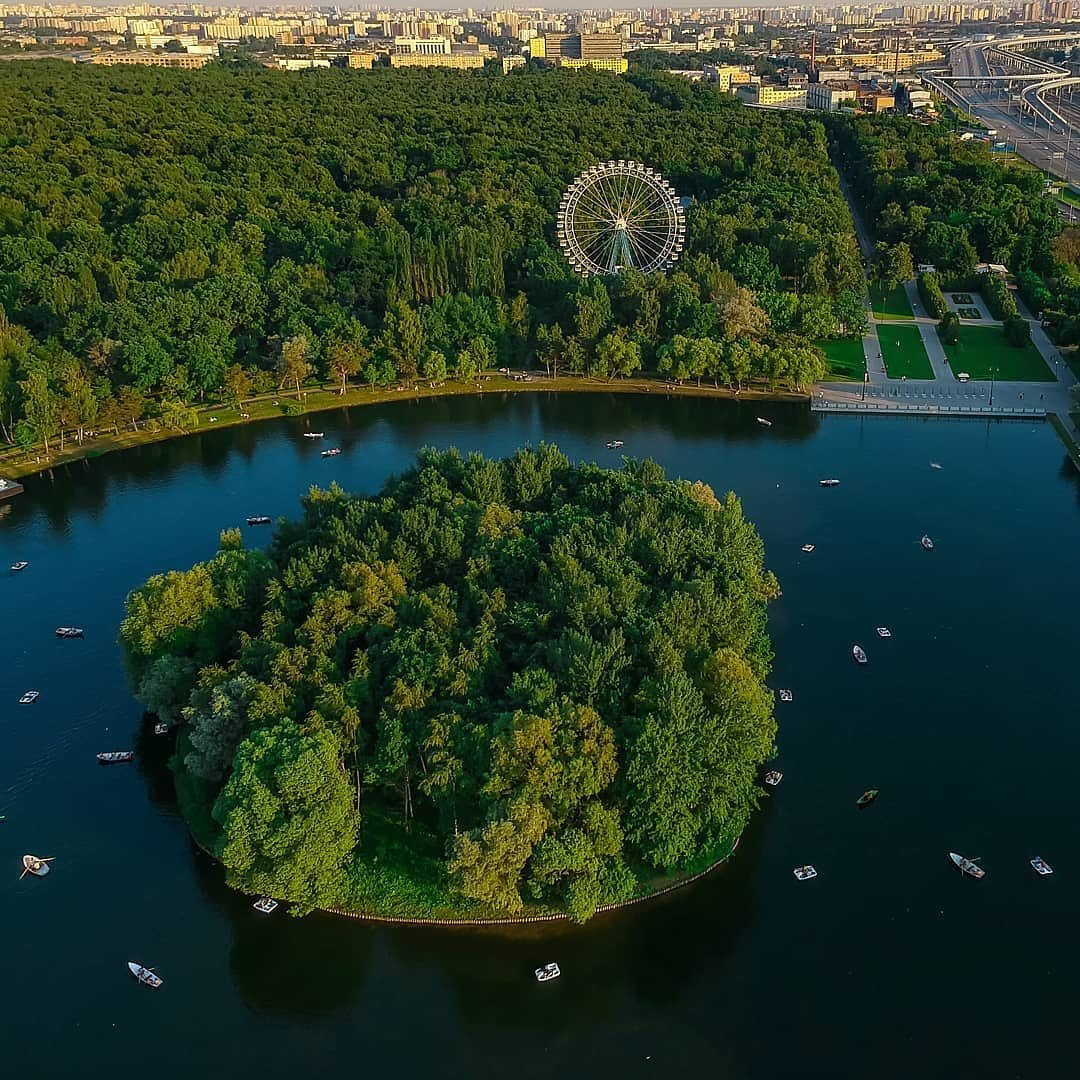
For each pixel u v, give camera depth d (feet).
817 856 467.11
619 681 456.45
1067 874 455.22
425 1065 383.24
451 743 433.89
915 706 563.07
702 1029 392.27
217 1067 385.29
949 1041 384.88
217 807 425.69
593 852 414.00
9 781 525.34
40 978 420.77
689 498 622.13
